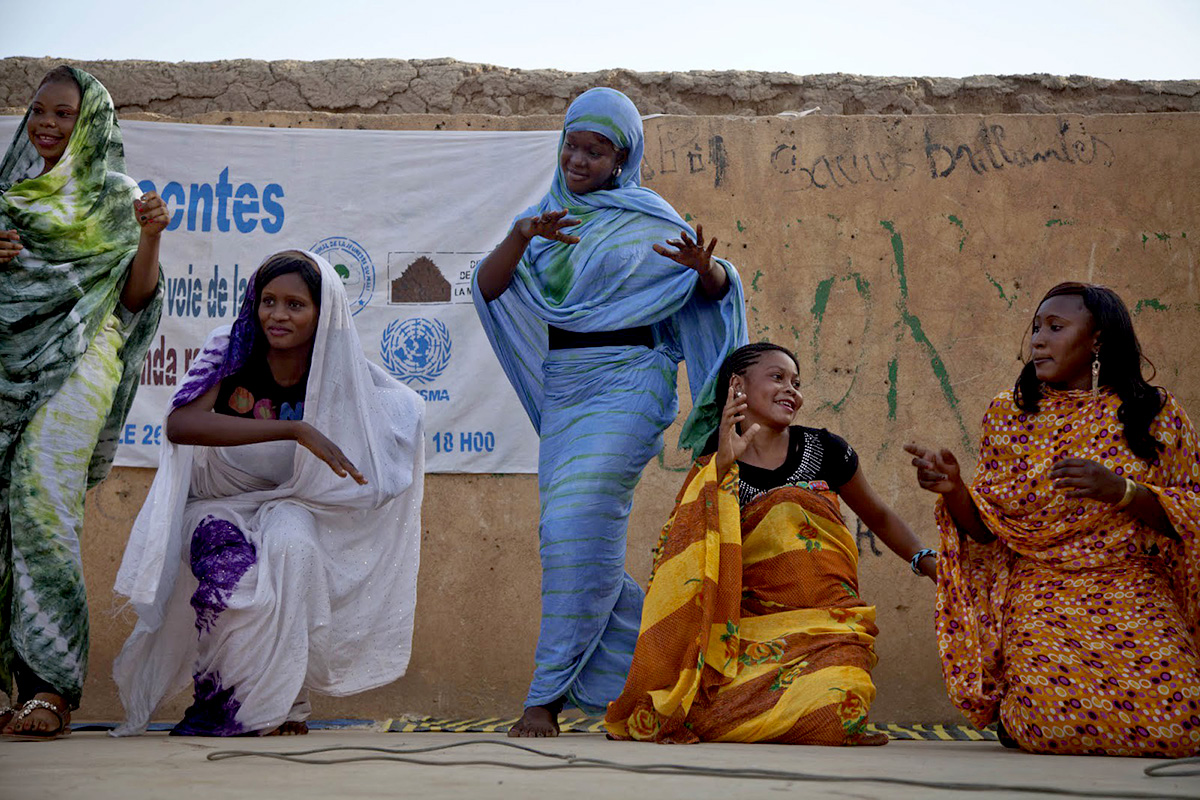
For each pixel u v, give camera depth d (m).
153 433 6.95
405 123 7.29
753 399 4.60
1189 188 7.34
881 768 3.01
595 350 4.96
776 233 7.25
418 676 6.86
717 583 4.23
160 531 4.66
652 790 2.48
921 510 7.07
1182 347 7.23
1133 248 7.29
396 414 5.21
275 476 5.07
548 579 4.74
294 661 4.64
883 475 7.10
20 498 4.73
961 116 7.38
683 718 4.04
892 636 6.91
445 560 6.96
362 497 4.97
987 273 7.26
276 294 4.88
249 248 7.11
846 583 4.44
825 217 7.27
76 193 5.14
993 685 4.29
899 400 7.16
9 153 5.44
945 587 4.45
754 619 4.35
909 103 7.58
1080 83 7.66
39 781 2.66
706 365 5.15
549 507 4.83
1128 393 4.32
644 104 7.52
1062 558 4.24
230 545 4.71
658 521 6.98
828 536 4.43
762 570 4.39
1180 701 3.87
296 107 7.44
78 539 4.83
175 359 7.02
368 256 7.13
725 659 4.18
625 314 4.95
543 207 5.30
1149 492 4.13
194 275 7.07
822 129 7.34
